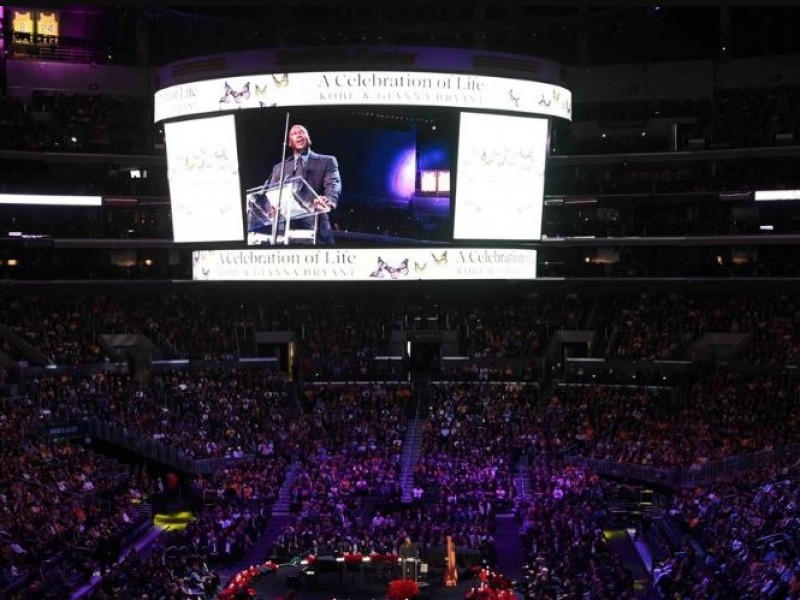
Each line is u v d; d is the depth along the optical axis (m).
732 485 45.03
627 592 34.00
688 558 36.09
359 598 41.03
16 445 48.72
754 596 30.27
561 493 49.72
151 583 36.84
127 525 45.69
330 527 46.00
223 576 43.84
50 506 43.16
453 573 42.50
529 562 43.91
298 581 42.53
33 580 36.25
